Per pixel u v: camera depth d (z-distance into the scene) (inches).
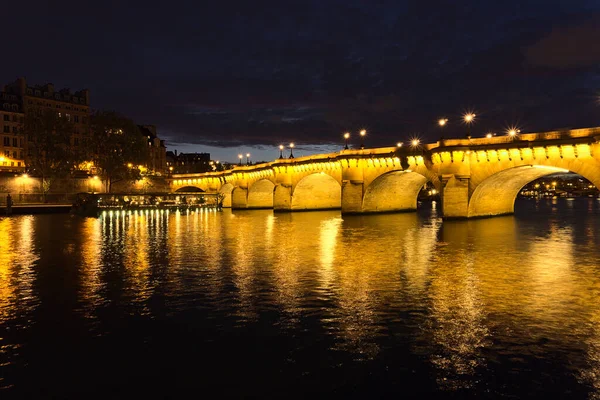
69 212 3814.0
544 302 786.8
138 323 701.3
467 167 2345.0
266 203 4881.9
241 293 870.4
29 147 4958.2
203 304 797.2
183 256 1330.0
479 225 2246.6
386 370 531.5
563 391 481.7
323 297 834.2
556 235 1827.0
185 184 5620.1
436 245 1536.7
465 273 1041.5
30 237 1870.1
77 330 672.4
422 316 714.2
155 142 7126.0
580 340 609.9
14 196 4124.0
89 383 508.1
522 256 1290.6
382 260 1232.2
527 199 7790.4
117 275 1048.2
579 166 1918.1
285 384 502.0
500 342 605.6
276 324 687.1
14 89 5073.8
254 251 1428.4
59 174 4284.0
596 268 1098.7
